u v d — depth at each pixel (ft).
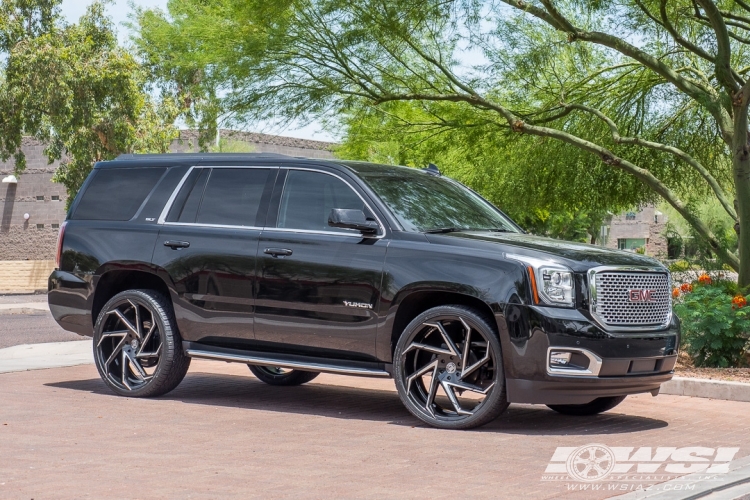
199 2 53.47
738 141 42.39
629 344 25.20
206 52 53.16
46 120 109.19
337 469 20.04
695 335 37.76
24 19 110.93
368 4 48.65
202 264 29.48
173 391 32.48
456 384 25.55
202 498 17.22
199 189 30.58
